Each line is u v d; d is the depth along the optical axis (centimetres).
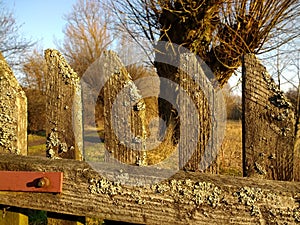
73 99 141
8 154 142
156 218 118
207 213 112
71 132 142
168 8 391
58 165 130
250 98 117
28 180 131
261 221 107
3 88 148
